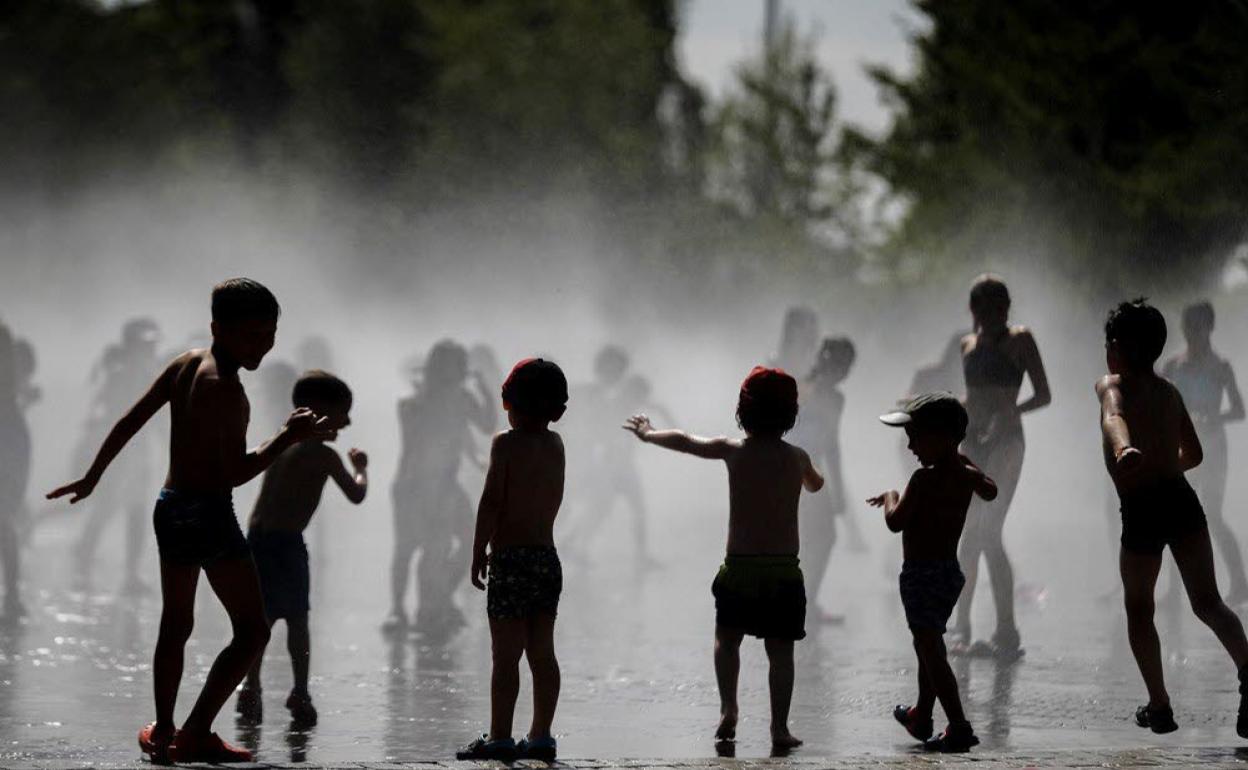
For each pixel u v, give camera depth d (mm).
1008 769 17031
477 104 109688
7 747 19766
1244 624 31000
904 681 25906
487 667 27312
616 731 21734
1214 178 63906
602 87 108938
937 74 70375
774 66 102250
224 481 17844
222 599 18172
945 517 20453
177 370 18109
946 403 20469
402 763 17359
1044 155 67125
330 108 119438
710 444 20828
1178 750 18562
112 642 29484
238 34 135500
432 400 32812
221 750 18188
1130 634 20281
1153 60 65438
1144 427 20094
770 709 22719
